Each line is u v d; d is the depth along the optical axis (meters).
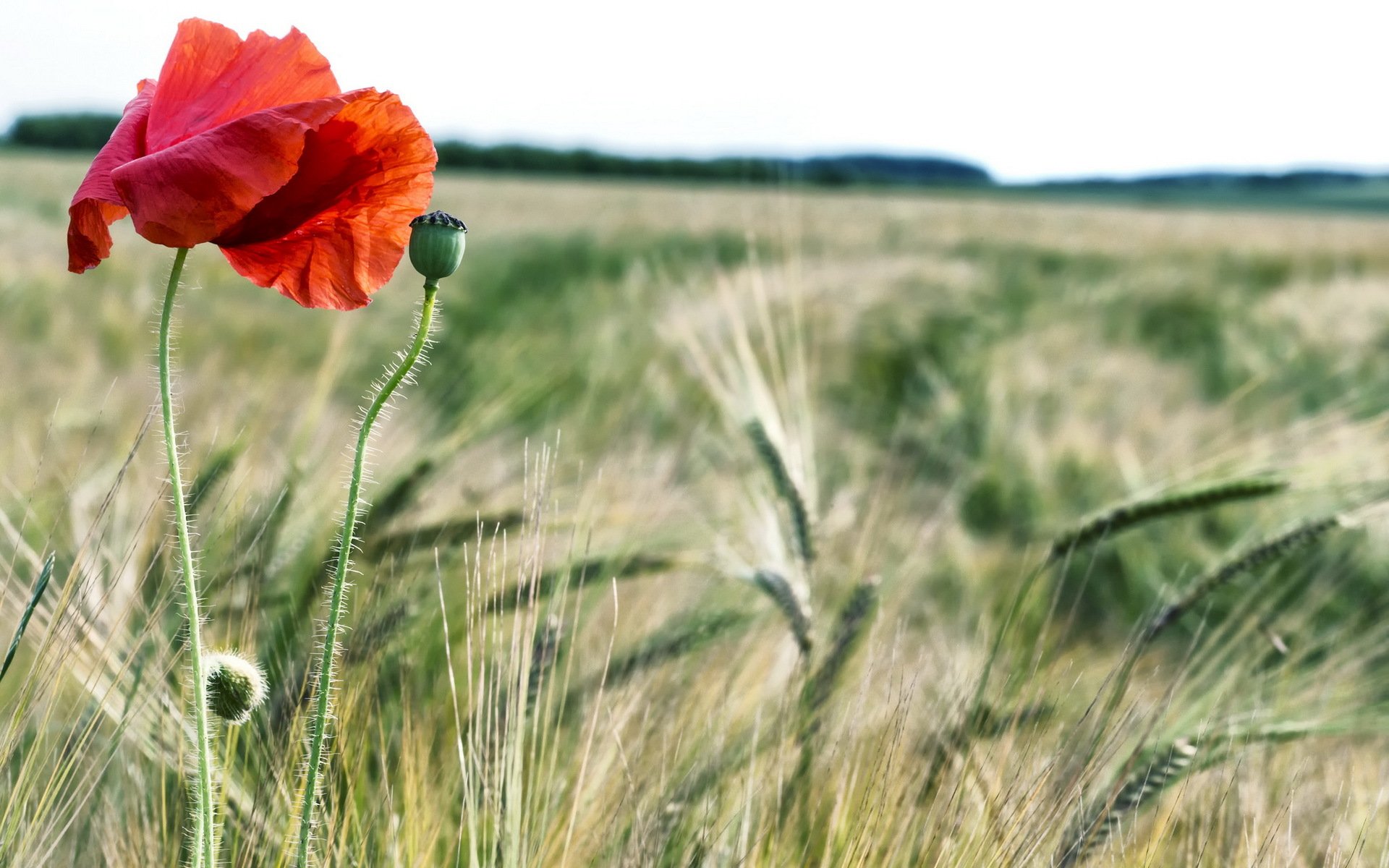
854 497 1.34
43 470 0.99
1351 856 0.65
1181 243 7.56
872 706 0.75
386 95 0.51
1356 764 0.78
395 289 3.68
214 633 0.71
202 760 0.52
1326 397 2.50
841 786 0.65
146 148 0.51
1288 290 4.31
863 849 0.63
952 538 1.47
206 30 0.52
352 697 0.66
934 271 3.69
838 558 1.17
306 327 2.73
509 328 2.89
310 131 0.51
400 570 0.80
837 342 2.79
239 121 0.50
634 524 1.00
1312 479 0.94
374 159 0.52
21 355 1.98
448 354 2.65
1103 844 0.65
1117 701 0.68
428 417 1.33
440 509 0.96
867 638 0.87
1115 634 1.40
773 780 0.68
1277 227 11.66
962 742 0.69
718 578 1.03
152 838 0.63
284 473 0.91
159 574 0.73
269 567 0.79
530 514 0.74
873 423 2.47
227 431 1.04
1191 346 3.80
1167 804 0.70
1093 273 5.46
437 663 0.81
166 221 0.50
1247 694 0.83
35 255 3.42
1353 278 5.18
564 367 1.95
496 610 0.67
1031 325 3.32
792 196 1.49
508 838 0.62
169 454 0.52
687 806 0.67
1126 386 2.63
